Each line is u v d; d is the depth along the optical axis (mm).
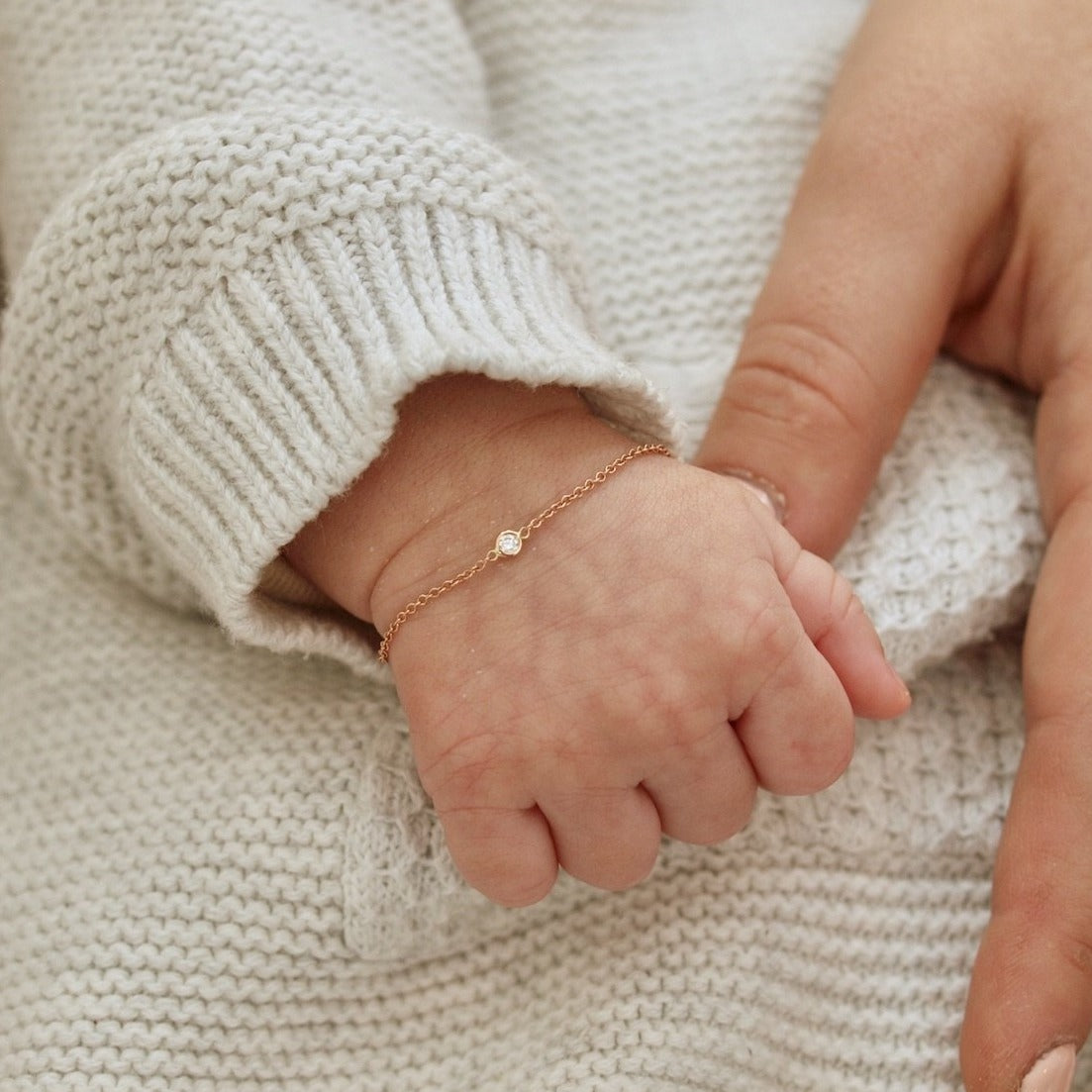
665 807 284
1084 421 297
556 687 277
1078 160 299
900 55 307
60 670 309
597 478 282
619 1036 289
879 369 299
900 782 300
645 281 319
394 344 275
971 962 299
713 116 326
